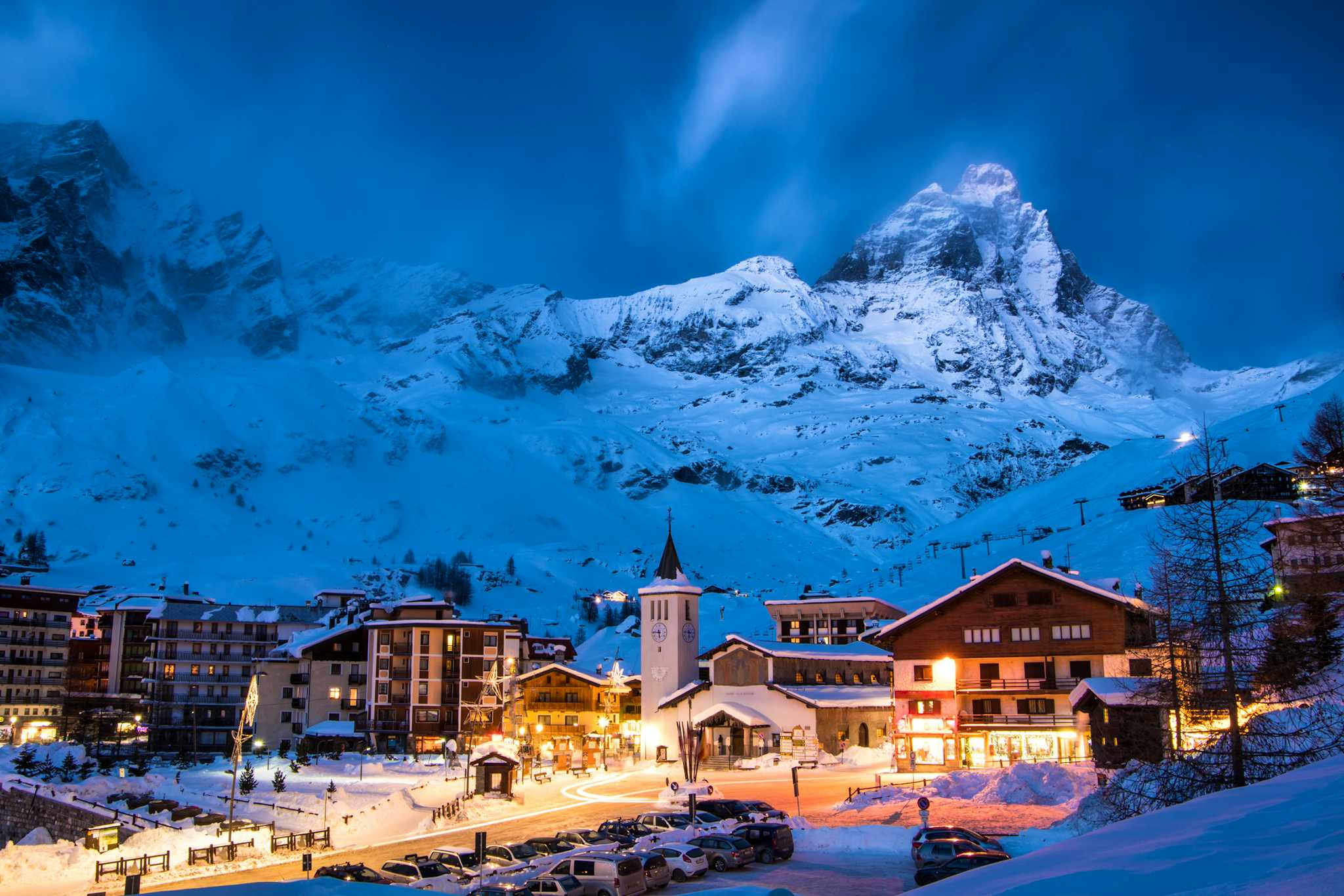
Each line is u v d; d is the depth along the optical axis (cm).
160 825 7300
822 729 9744
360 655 13200
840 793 7344
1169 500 16738
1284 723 3997
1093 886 1124
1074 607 8050
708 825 5647
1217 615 3900
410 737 12344
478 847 4400
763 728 9931
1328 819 1288
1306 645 4391
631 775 9700
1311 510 5272
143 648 16362
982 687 8194
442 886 4684
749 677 10294
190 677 14175
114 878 6128
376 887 1223
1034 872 1302
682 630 11638
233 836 6619
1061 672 8025
